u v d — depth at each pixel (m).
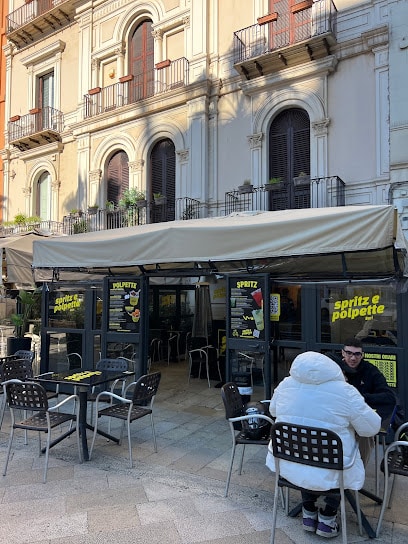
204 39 12.84
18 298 11.14
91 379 4.87
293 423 3.06
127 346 6.91
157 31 13.95
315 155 11.02
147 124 13.94
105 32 15.41
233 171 12.32
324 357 3.15
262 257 4.70
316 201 10.82
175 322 11.53
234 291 5.75
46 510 3.55
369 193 10.28
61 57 16.75
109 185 15.11
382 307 5.31
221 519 3.42
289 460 3.03
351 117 10.62
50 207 16.88
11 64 18.66
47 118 17.00
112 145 14.84
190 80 13.05
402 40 9.77
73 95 16.27
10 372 5.61
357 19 10.66
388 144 10.02
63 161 16.44
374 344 5.33
